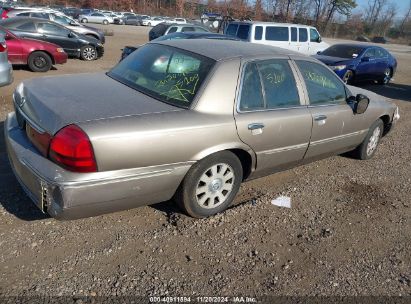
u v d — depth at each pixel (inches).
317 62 183.2
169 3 3051.2
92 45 568.4
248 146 148.0
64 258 121.3
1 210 139.6
